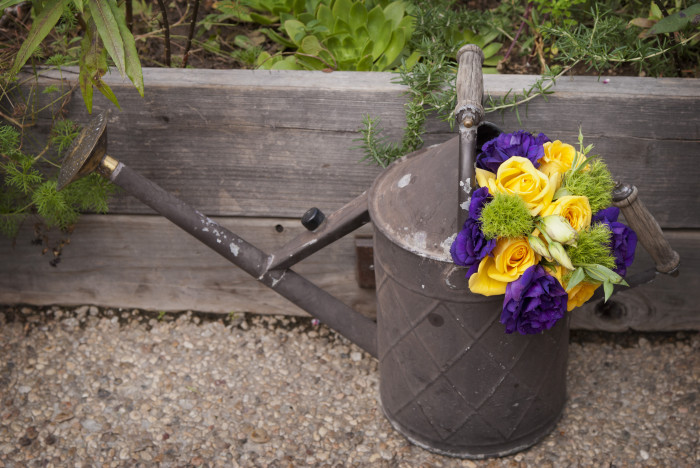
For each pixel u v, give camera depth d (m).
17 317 2.35
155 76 1.92
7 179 2.05
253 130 1.96
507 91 1.85
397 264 1.63
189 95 1.92
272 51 2.31
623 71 2.07
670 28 1.79
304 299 1.87
